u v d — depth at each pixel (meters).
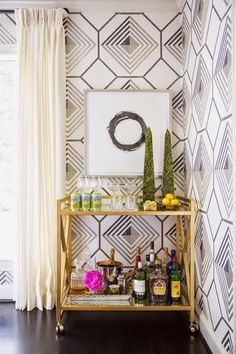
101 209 2.05
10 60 2.45
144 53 2.37
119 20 2.36
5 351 1.75
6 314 2.18
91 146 2.34
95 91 2.33
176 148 2.37
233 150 1.48
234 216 1.47
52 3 2.29
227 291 1.56
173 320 2.10
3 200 2.48
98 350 1.76
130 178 2.37
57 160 2.26
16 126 2.32
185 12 2.25
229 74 1.51
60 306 1.93
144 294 2.04
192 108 2.12
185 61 2.27
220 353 1.62
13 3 2.28
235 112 1.46
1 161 2.48
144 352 1.74
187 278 2.05
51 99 2.27
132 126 2.34
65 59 2.32
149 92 2.34
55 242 2.25
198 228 2.03
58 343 1.83
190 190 2.20
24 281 2.23
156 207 2.02
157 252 2.37
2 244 2.46
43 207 2.24
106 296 2.01
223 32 1.58
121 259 2.37
